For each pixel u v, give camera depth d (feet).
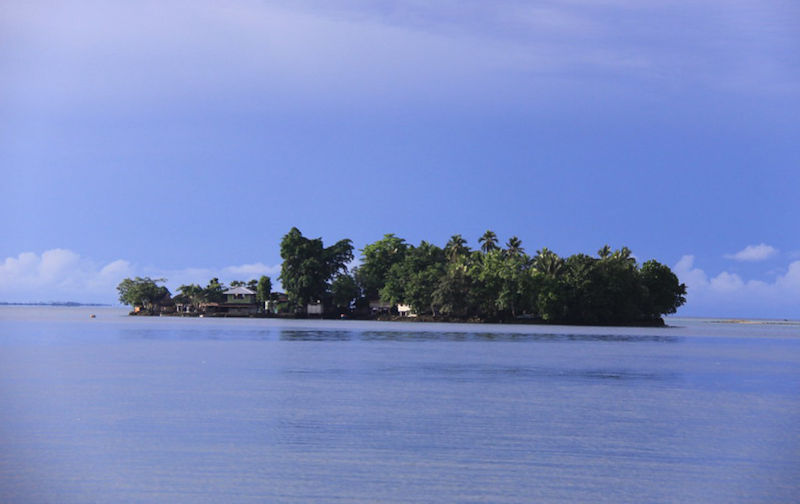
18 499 71.56
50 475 79.41
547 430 105.60
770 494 75.51
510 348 282.97
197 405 123.95
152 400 129.08
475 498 72.74
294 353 244.22
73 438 97.09
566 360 227.20
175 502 70.74
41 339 325.62
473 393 143.74
